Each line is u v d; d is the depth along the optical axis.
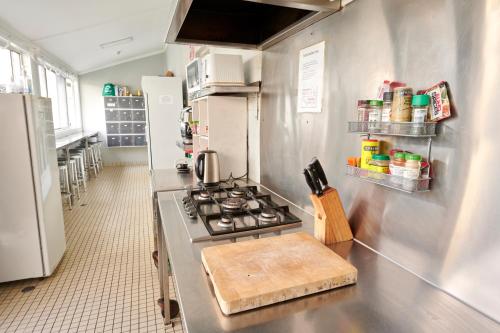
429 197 0.87
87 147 6.72
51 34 4.72
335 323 0.71
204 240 1.17
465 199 0.77
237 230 1.22
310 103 1.46
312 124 1.46
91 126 8.19
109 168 8.07
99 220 3.93
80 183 6.11
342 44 1.22
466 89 0.75
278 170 1.85
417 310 0.76
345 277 0.85
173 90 6.17
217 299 0.79
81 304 2.17
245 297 0.74
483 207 0.73
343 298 0.81
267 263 0.90
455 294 0.81
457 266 0.80
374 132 0.98
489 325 0.71
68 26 4.59
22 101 2.24
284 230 1.28
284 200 1.76
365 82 1.10
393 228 1.00
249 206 1.54
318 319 0.73
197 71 2.75
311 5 1.16
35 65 5.04
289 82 1.66
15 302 2.20
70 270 2.65
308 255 0.95
